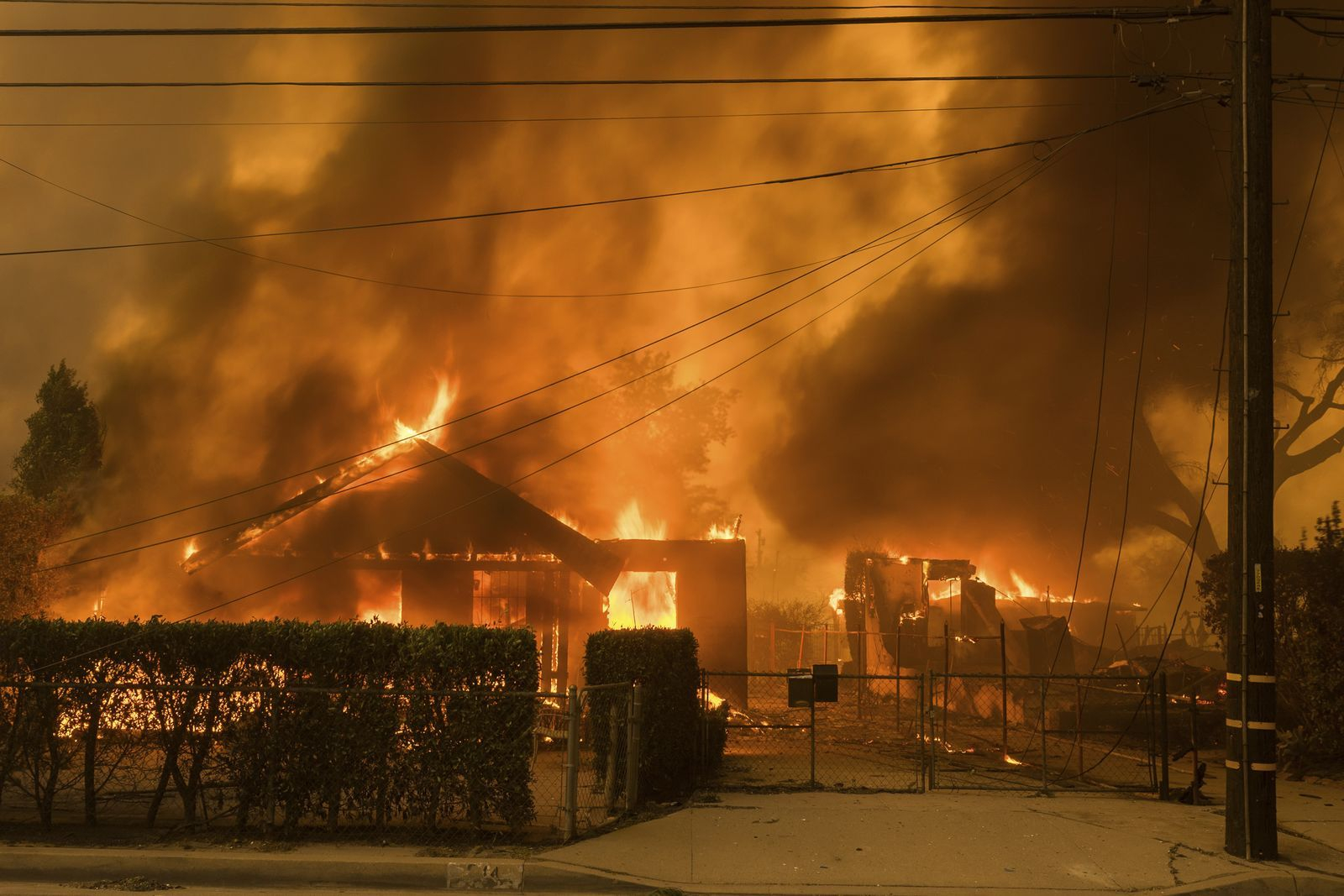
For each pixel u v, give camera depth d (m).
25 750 8.76
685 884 7.43
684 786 11.33
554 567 18.25
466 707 8.61
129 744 8.84
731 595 21.16
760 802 10.30
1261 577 8.59
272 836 8.52
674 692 11.27
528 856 7.95
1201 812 10.17
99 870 7.70
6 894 7.21
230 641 8.88
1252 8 9.08
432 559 18.30
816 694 11.64
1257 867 8.05
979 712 20.98
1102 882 7.64
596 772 10.37
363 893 7.47
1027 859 8.16
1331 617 13.02
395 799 8.59
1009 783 12.30
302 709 8.64
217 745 8.77
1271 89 8.99
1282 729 14.59
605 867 7.73
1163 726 11.10
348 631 8.88
